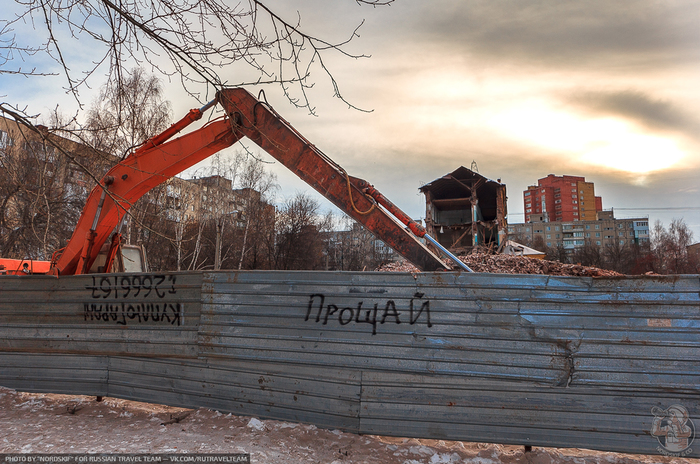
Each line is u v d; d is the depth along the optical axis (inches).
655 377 145.3
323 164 271.7
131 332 196.5
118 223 294.5
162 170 285.6
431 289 162.7
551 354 151.6
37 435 151.3
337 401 166.6
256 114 275.7
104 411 185.9
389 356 162.7
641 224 4387.3
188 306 189.2
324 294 172.4
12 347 211.9
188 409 185.9
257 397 176.2
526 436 151.9
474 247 877.2
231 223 1540.4
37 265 428.5
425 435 158.4
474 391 155.7
